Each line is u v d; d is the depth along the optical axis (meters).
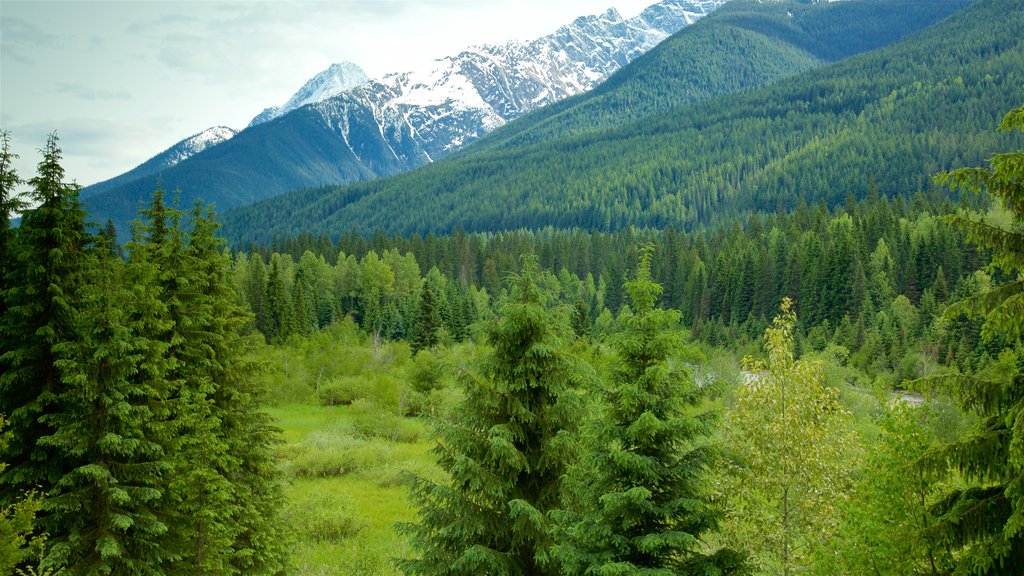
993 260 11.62
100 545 15.48
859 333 91.06
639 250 15.97
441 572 16.19
